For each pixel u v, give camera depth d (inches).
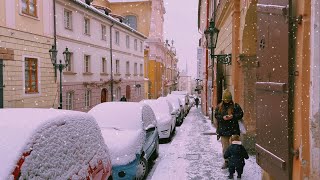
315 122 139.9
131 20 2068.2
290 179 151.2
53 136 126.8
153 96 2070.6
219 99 591.8
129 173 243.1
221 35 570.3
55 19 778.8
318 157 140.7
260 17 191.8
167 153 384.8
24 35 658.8
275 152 166.7
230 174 263.0
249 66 351.3
